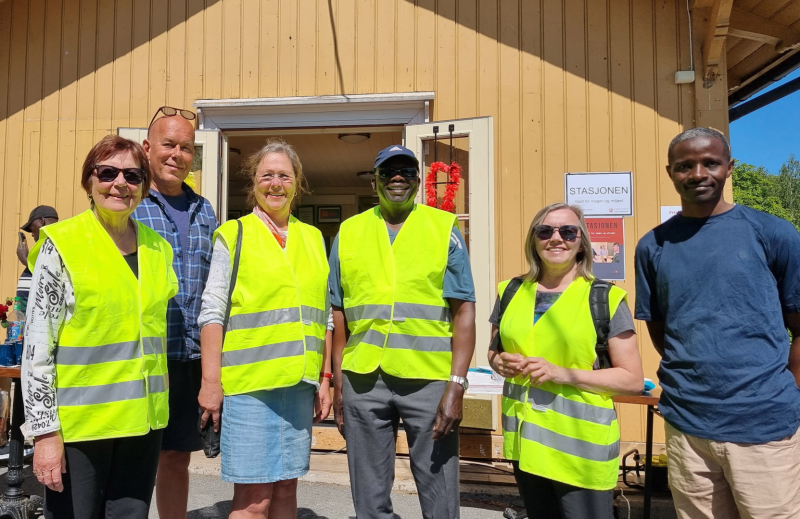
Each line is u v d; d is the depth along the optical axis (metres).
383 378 2.17
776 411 1.81
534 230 2.12
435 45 4.36
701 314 1.90
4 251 4.56
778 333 1.85
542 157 4.23
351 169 7.57
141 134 4.38
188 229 2.54
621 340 1.96
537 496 2.04
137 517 1.89
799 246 1.85
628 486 3.47
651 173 4.13
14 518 3.02
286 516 2.19
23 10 4.68
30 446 4.29
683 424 1.92
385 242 2.22
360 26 4.42
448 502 2.12
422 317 2.15
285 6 4.48
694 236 1.98
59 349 1.77
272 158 2.20
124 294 1.87
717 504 1.93
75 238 1.82
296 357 2.06
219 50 4.52
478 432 4.02
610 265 4.12
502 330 2.14
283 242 2.21
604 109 4.21
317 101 4.37
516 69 4.29
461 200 4.20
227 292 2.10
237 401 2.04
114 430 1.80
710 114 4.07
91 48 4.62
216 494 3.49
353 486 2.18
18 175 4.60
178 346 2.39
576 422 1.94
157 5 4.58
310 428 2.19
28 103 4.64
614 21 4.23
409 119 4.39
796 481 1.83
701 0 4.05
